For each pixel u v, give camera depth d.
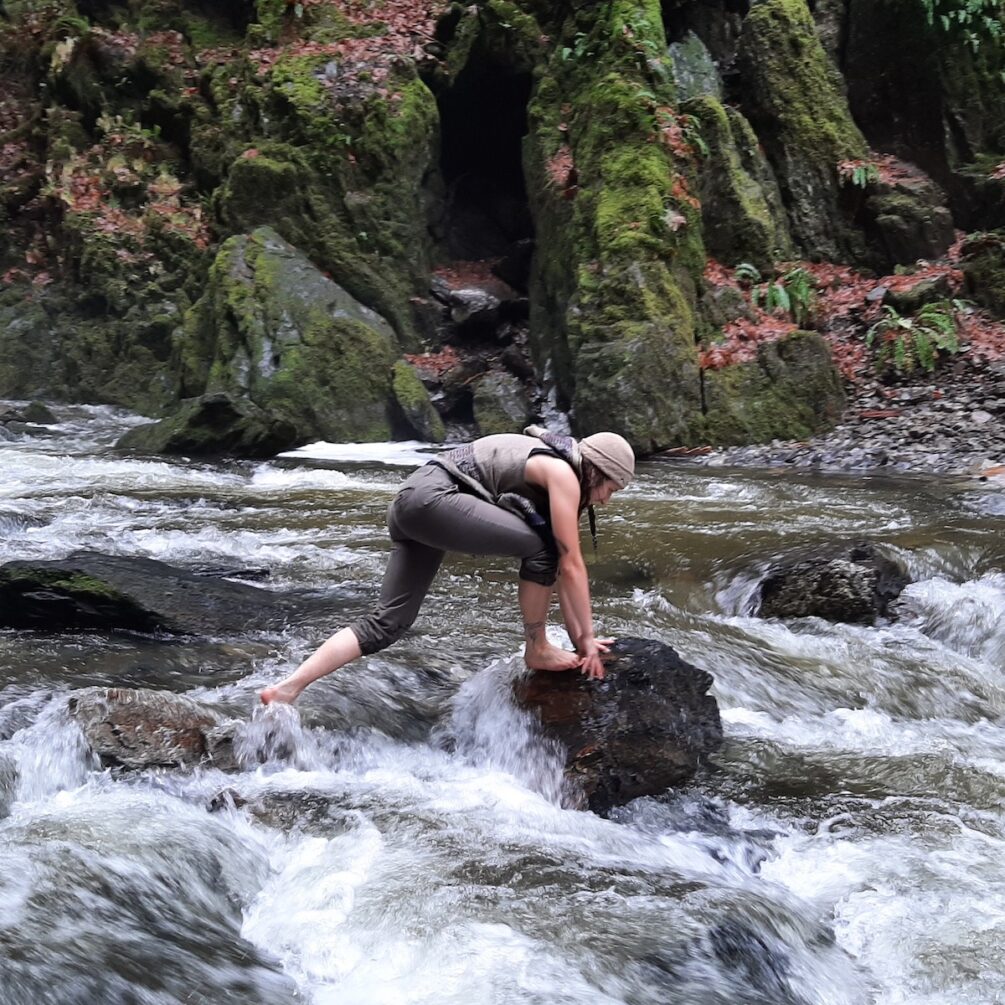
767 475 10.03
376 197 13.94
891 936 3.15
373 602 5.72
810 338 11.75
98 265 14.83
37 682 4.39
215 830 3.42
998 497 8.19
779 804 3.97
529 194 13.62
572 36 13.74
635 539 7.17
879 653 5.55
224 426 11.06
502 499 3.84
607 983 2.80
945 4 13.89
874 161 14.11
